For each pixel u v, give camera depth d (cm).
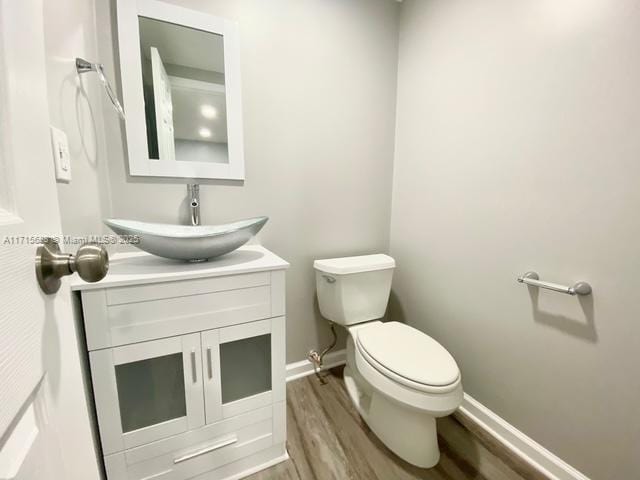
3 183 30
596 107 85
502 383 118
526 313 107
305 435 119
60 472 38
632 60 78
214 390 92
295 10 131
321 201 151
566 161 93
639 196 79
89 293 73
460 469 105
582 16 86
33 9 37
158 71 110
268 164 135
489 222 118
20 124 33
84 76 86
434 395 93
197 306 86
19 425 29
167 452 89
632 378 83
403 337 120
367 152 160
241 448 100
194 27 113
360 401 134
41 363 34
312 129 143
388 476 102
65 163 71
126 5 102
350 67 148
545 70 96
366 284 140
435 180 143
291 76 134
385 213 172
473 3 118
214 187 125
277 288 98
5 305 27
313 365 162
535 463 106
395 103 164
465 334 132
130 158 108
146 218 115
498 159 113
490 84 114
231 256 108
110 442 80
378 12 151
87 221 86
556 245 97
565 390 98
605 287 86
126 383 85
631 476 84
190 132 117
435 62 138
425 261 152
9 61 32
